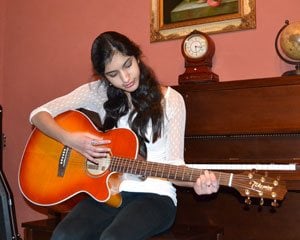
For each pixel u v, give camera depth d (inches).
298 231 83.2
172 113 72.0
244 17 93.0
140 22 107.0
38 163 77.9
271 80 78.0
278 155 78.8
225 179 61.4
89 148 71.9
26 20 125.2
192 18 99.3
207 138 85.0
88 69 114.3
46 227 83.5
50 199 75.1
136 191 69.7
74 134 75.1
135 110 72.6
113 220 66.8
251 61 92.4
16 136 124.8
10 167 124.9
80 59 115.8
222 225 89.0
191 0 99.6
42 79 121.6
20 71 125.4
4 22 128.4
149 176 67.4
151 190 69.2
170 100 73.1
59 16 119.6
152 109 71.1
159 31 103.5
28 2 125.0
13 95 126.2
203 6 98.0
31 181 77.4
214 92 83.0
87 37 115.0
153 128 70.9
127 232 61.9
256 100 79.2
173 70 101.7
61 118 78.3
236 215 88.0
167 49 102.7
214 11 96.6
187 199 92.1
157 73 103.6
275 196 59.3
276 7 90.1
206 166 76.5
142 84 72.2
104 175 71.1
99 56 68.6
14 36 127.1
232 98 81.4
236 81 81.0
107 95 76.1
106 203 70.3
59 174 75.5
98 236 67.4
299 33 78.4
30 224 86.2
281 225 84.5
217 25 96.3
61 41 119.0
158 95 72.2
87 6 115.3
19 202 122.8
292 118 76.1
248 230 87.0
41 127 77.4
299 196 83.1
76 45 116.6
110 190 70.0
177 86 86.3
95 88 78.2
